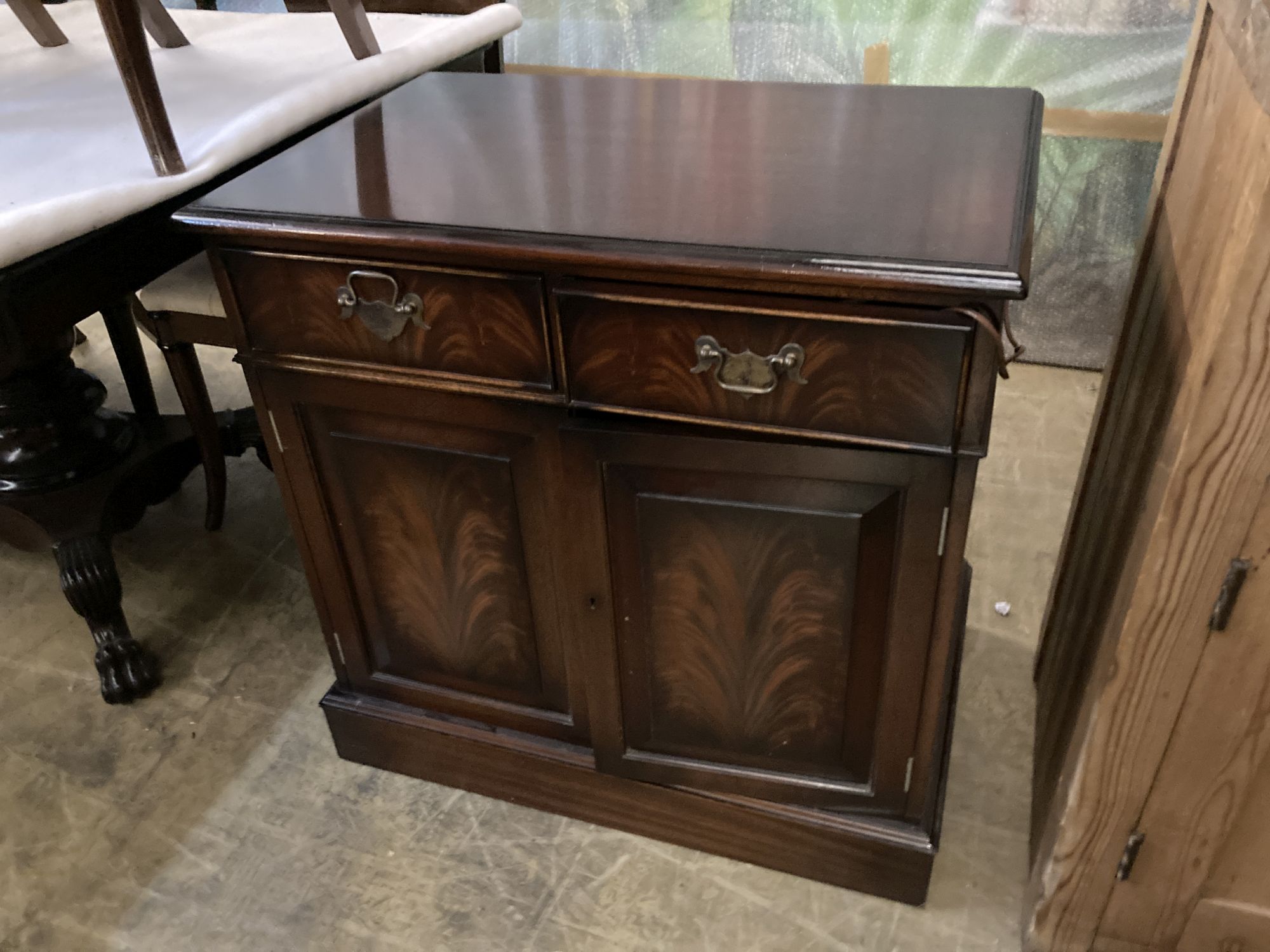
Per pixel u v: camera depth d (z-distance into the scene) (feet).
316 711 4.58
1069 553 4.09
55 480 4.62
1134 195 6.10
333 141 3.50
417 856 3.92
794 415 2.73
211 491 5.50
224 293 3.14
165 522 5.79
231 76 4.41
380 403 3.21
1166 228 3.14
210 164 3.59
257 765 4.33
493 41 5.24
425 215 2.85
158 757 4.39
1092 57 5.83
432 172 3.18
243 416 5.67
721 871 3.82
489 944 3.61
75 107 4.19
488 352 2.94
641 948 3.57
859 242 2.53
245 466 6.25
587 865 3.86
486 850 3.94
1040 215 6.30
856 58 6.23
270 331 3.16
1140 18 5.64
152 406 5.48
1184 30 5.60
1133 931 3.28
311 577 3.82
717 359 2.68
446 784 4.20
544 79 4.08
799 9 6.18
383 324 2.99
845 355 2.58
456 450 3.25
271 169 3.28
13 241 3.04
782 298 2.55
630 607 3.31
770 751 3.52
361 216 2.86
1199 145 2.85
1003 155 3.06
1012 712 4.39
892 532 2.88
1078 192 6.19
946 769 3.72
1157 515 2.45
